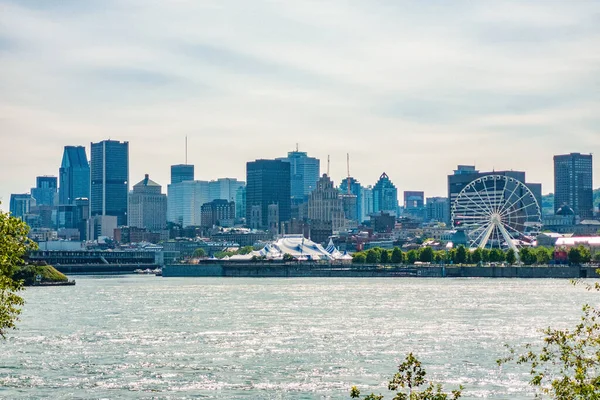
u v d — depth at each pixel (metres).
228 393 182.75
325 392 183.25
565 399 103.75
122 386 188.88
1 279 128.25
